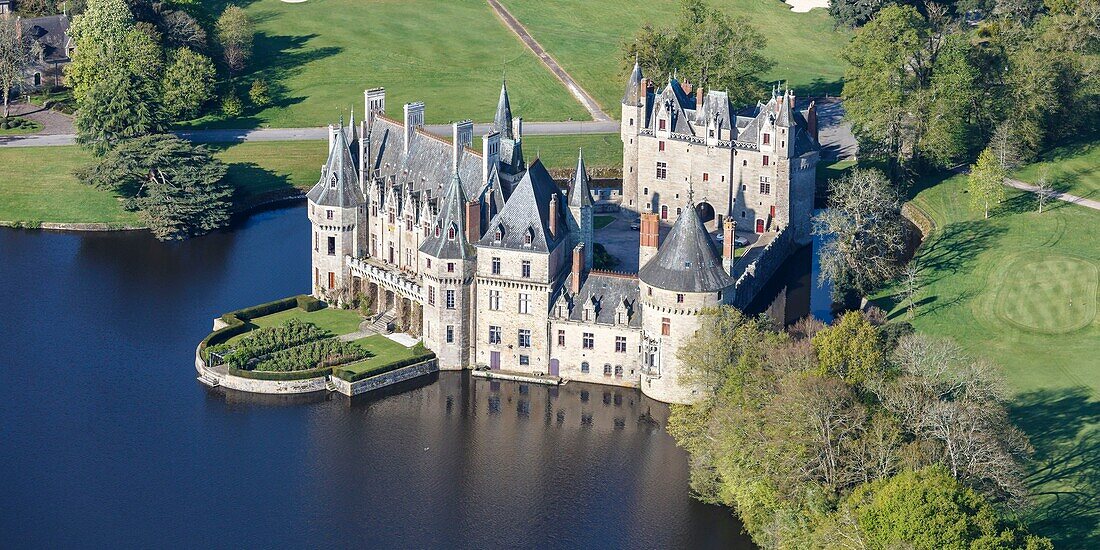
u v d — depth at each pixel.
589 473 189.75
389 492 185.75
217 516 180.50
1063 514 166.88
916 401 164.88
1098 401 192.50
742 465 167.75
